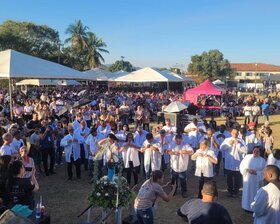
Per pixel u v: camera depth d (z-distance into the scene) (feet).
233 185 32.17
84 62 248.11
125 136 37.27
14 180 19.98
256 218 18.02
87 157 37.24
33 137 37.29
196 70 263.70
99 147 33.19
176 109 60.49
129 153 33.37
